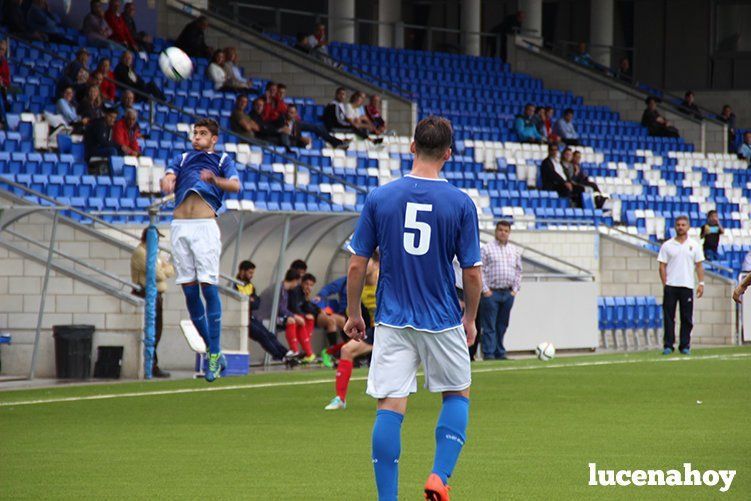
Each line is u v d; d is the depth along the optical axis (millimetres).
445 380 14352
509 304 41750
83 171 45188
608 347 50188
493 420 23953
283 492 16203
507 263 41625
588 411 25484
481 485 16812
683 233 42875
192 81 59375
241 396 28469
